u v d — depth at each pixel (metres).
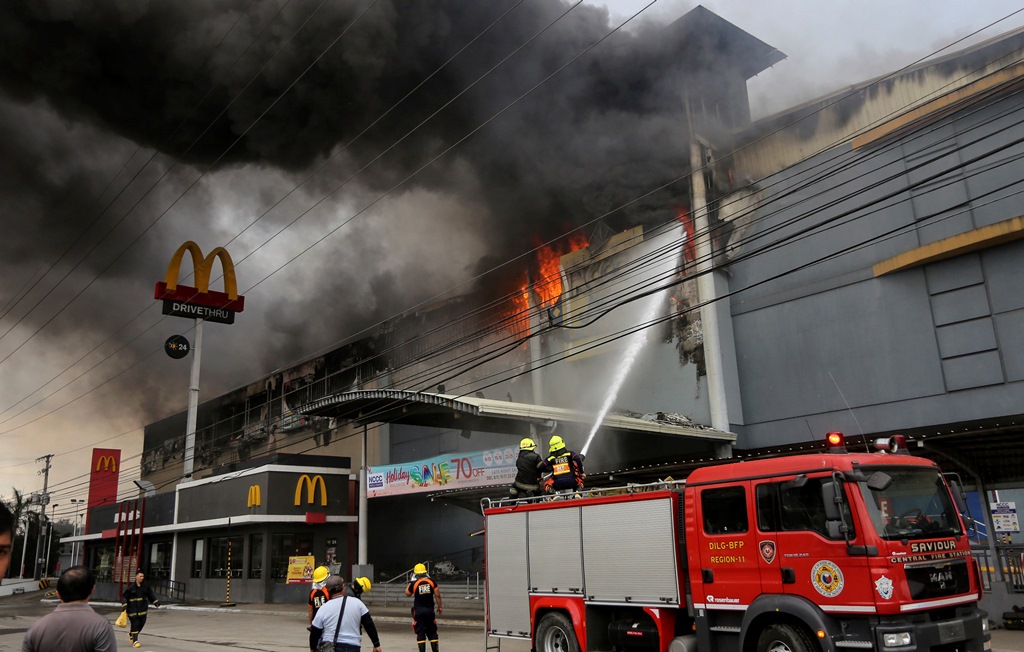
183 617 26.48
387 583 27.62
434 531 34.38
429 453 35.41
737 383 24.58
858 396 21.58
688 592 9.27
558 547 10.79
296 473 31.66
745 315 24.86
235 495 32.59
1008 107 19.33
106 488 53.19
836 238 22.78
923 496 8.34
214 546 34.62
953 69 20.69
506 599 11.48
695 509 9.23
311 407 22.88
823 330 22.70
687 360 25.81
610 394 28.22
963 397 19.44
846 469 7.98
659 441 21.72
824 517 7.99
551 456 11.81
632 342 27.95
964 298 19.75
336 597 7.11
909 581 7.60
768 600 8.22
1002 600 14.66
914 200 20.94
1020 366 18.48
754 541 8.54
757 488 8.66
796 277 23.61
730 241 25.48
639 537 9.78
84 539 44.19
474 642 15.42
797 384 23.12
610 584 10.01
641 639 9.68
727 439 22.39
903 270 21.06
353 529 33.00
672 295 26.86
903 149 21.41
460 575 29.56
